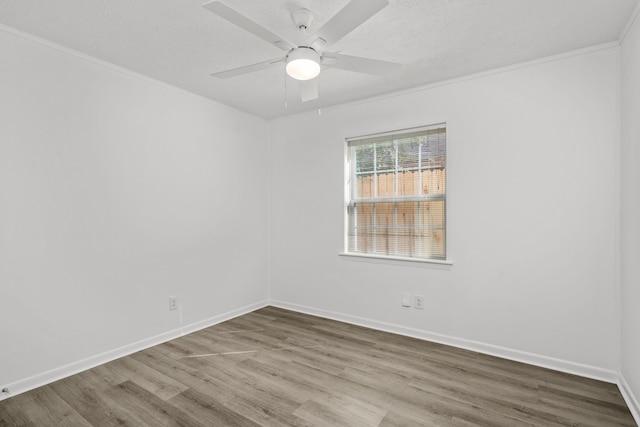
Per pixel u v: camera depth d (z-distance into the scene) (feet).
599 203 8.08
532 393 7.46
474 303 9.74
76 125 8.43
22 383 7.52
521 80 9.00
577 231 8.34
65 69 8.21
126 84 9.45
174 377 8.17
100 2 6.43
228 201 12.54
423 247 10.80
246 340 10.51
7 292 7.34
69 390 7.56
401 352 9.60
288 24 7.18
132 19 7.02
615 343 7.93
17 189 7.48
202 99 11.57
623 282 7.52
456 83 9.95
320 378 8.13
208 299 11.81
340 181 12.32
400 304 11.02
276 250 14.08
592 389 7.61
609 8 6.60
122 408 6.89
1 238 7.26
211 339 10.59
